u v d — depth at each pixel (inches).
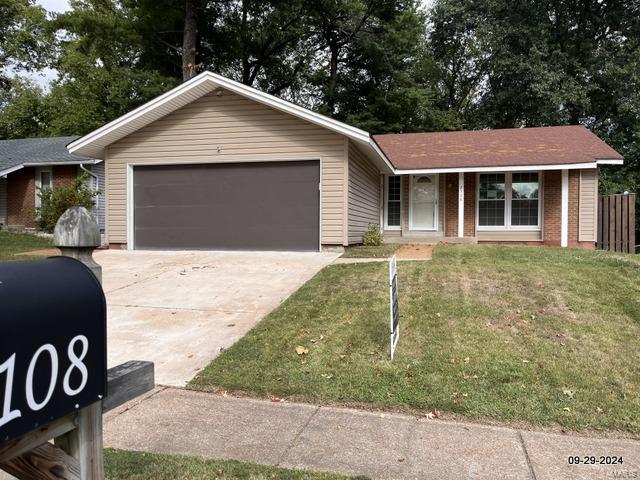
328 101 1041.5
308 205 433.7
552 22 1002.1
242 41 930.1
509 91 971.9
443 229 595.8
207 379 175.5
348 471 116.3
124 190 469.1
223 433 136.9
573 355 186.1
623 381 166.2
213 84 430.6
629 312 229.1
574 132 627.5
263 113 438.9
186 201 459.2
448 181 594.6
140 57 920.9
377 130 1010.1
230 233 449.4
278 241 439.5
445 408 152.4
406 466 119.1
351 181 444.1
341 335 212.5
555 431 139.4
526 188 576.7
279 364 186.7
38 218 700.0
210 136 450.3
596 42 983.0
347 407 155.4
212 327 233.5
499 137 648.4
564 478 114.1
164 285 315.9
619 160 521.7
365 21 983.6
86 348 65.1
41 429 61.7
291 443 131.0
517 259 354.0
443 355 187.9
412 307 244.7
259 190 443.8
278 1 855.7
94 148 476.4
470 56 1079.6
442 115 1128.2
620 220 519.8
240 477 112.2
